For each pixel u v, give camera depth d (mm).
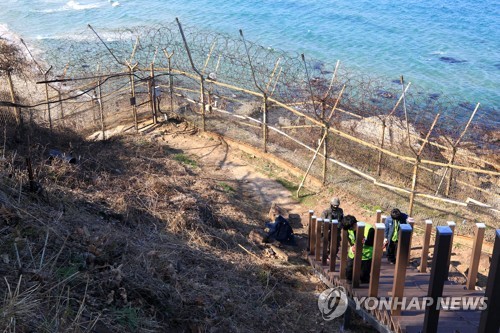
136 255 7848
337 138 16953
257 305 8211
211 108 17781
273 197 13625
